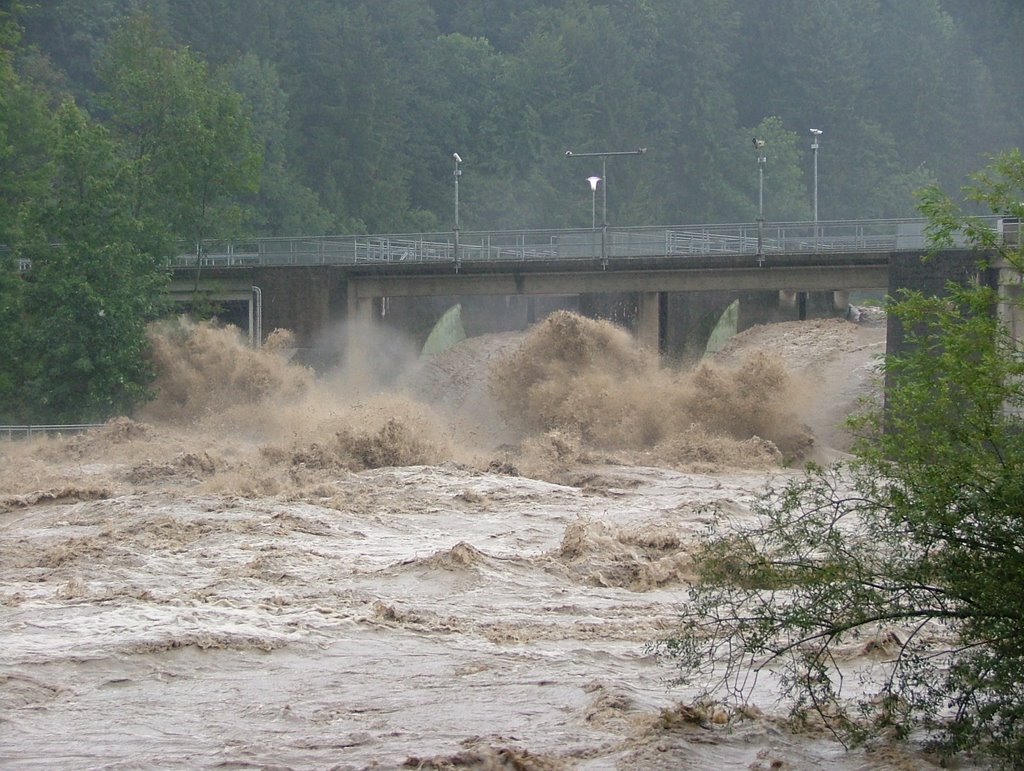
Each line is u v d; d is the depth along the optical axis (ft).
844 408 201.77
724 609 59.88
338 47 448.65
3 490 132.16
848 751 47.21
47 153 248.32
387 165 444.14
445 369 254.47
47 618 70.74
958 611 45.68
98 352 204.74
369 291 239.91
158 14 429.79
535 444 173.06
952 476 45.39
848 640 64.03
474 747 48.24
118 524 105.29
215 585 81.30
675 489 139.13
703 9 516.32
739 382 191.72
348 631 69.36
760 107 545.85
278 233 390.21
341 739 50.03
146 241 219.20
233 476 137.08
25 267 249.75
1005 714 44.91
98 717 53.93
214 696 57.16
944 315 50.01
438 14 571.69
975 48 579.07
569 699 56.08
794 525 49.67
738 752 47.26
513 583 83.20
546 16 539.70
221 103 246.06
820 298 278.26
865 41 563.07
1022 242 52.75
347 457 153.58
